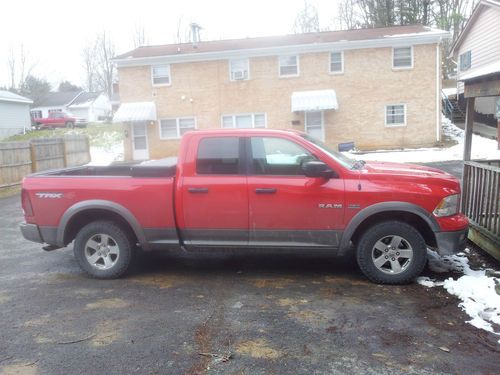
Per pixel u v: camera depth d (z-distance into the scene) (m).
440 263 5.71
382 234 4.96
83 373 3.36
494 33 22.45
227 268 5.82
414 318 4.16
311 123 22.94
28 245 7.48
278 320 4.18
